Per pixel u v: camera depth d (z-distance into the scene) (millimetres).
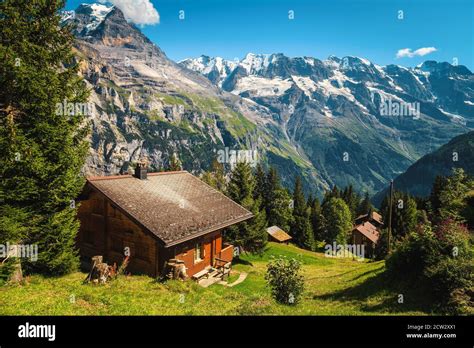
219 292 19750
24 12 17875
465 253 17781
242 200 41812
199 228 25375
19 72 16531
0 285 16688
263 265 41031
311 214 95250
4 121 17422
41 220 19531
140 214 23844
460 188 34562
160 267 23438
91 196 27094
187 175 34625
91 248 27297
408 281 19891
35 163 17547
